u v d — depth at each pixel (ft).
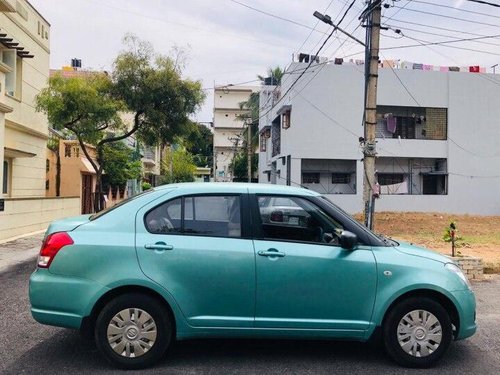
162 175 183.83
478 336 18.58
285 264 14.73
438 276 15.24
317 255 14.90
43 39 65.87
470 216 95.86
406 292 15.10
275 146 119.65
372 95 41.65
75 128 60.54
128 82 62.85
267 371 14.62
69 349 16.30
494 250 42.63
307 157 99.19
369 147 41.39
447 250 41.22
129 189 125.80
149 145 68.95
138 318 14.44
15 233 48.01
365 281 14.93
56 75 59.72
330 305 14.83
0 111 42.83
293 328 14.75
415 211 102.32
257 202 15.46
